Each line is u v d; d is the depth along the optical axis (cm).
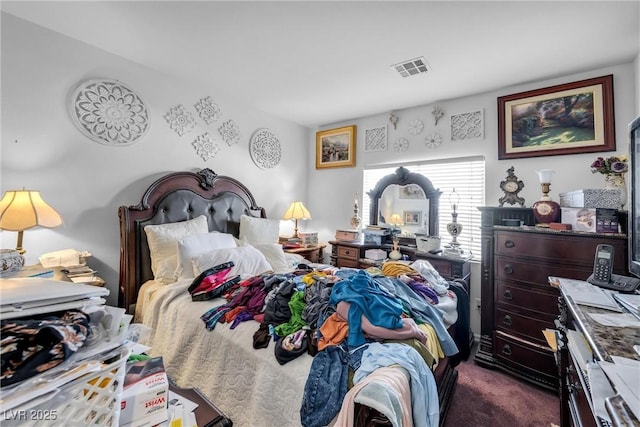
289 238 342
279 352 117
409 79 242
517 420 161
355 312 122
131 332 66
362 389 88
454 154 277
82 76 204
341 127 366
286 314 144
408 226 299
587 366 89
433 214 283
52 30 190
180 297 184
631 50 187
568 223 185
